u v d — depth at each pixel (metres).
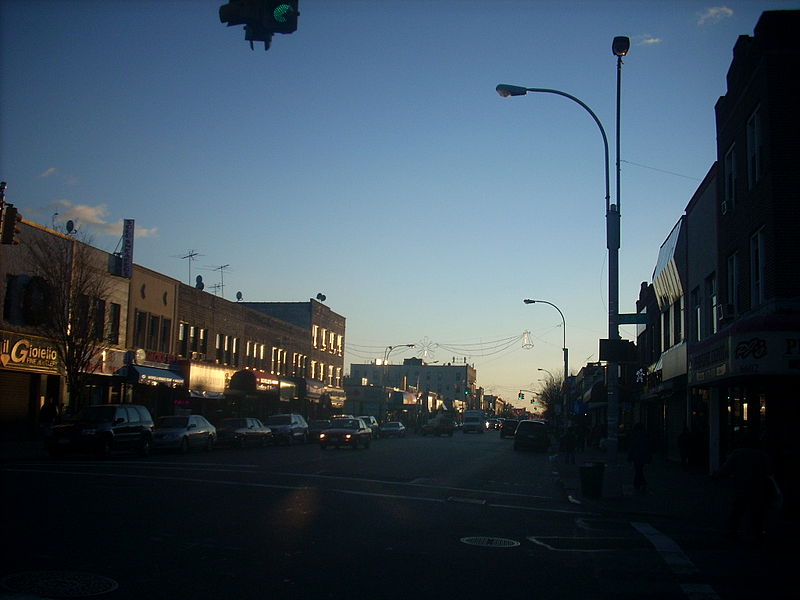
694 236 27.95
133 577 8.30
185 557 9.45
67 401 33.12
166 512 13.08
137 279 39.19
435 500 16.91
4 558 8.93
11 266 29.84
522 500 17.88
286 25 8.09
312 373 68.75
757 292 19.98
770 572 9.67
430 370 153.75
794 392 18.59
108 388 36.94
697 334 27.86
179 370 42.69
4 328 29.42
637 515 15.60
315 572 8.91
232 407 50.84
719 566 10.02
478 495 18.45
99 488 16.16
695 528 13.95
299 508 14.38
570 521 14.43
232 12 8.04
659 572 9.57
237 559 9.46
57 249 31.11
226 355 50.88
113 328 36.78
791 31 19.06
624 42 18.62
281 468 23.78
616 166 18.94
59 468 20.88
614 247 18.64
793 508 15.36
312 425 47.78
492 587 8.52
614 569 9.71
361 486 19.14
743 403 21.41
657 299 37.09
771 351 16.36
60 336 29.62
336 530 12.00
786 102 18.48
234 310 52.09
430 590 8.27
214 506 14.15
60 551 9.44
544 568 9.67
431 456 34.28
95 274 32.97
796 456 18.12
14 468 20.39
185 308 44.88
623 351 18.08
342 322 78.31
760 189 19.14
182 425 31.53
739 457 12.33
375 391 83.69
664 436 36.00
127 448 26.94
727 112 22.83
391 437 62.59
